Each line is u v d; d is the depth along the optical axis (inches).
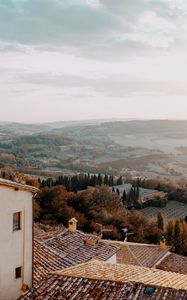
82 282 641.6
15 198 781.9
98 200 3235.7
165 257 1743.4
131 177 6491.1
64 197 3051.2
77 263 933.2
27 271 813.2
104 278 653.9
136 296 578.2
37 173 5826.8
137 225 2915.8
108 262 929.5
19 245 793.6
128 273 740.7
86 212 3016.7
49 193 3019.2
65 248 1002.1
